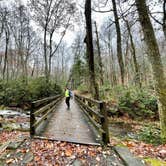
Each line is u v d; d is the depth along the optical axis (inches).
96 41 1079.6
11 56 1627.7
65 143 206.4
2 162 160.6
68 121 336.2
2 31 1198.3
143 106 505.0
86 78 1466.5
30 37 1434.5
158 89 272.5
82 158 173.3
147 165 164.1
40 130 256.5
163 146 235.3
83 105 472.4
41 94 757.3
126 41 1013.2
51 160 166.6
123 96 542.0
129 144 236.7
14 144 194.2
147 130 294.2
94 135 241.8
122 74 633.0
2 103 708.0
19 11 1211.2
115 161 171.0
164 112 265.0
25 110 669.3
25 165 156.4
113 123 452.4
